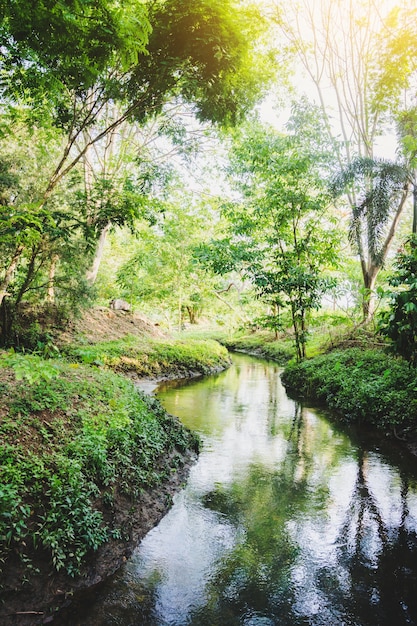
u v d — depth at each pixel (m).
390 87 11.67
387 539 4.84
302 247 14.22
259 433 8.97
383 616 3.64
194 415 10.36
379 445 8.22
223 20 6.62
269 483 6.36
